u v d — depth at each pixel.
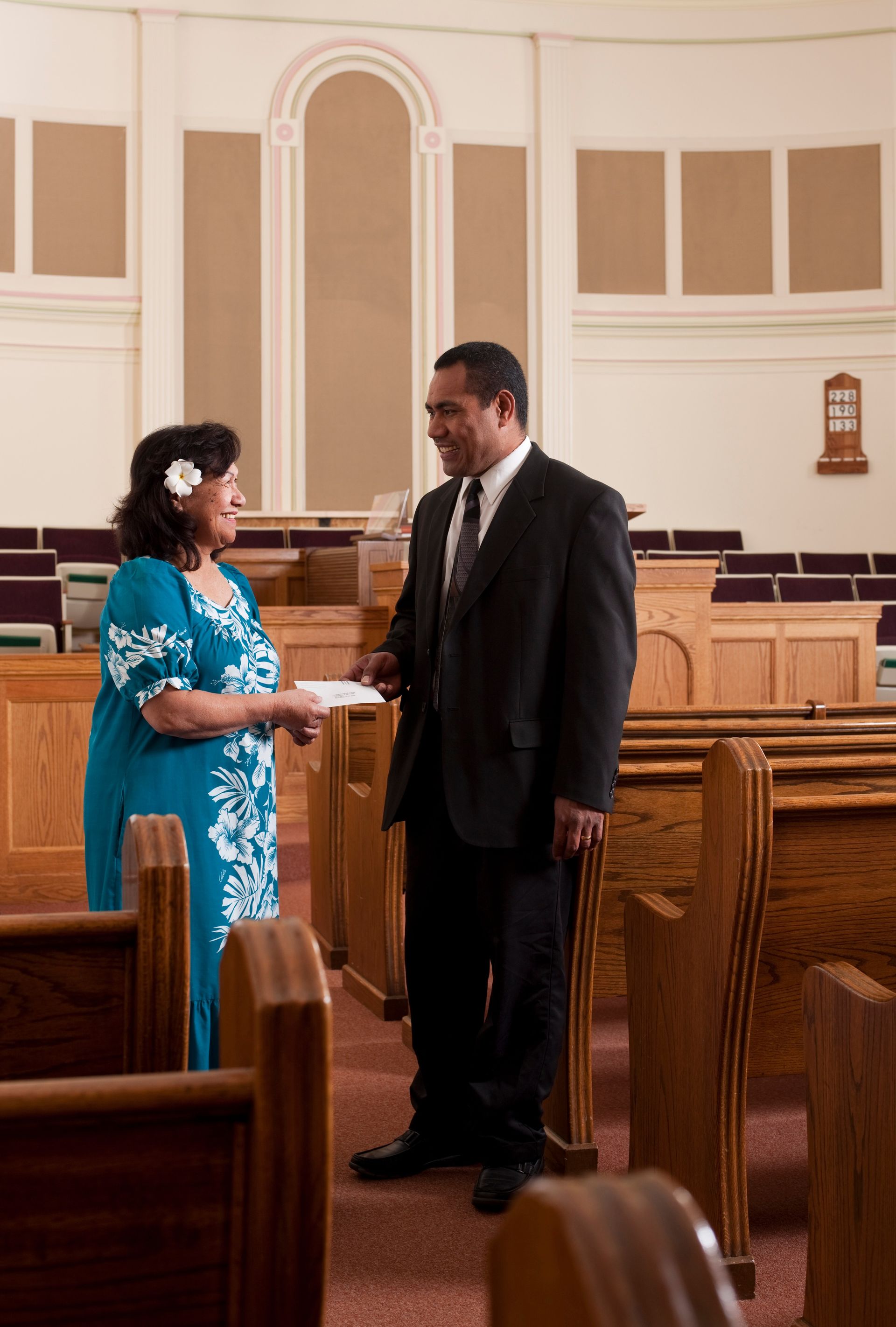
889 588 8.95
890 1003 1.44
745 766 1.72
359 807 3.33
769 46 9.97
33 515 9.11
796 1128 2.41
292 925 0.80
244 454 9.45
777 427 10.04
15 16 9.07
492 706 1.98
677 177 10.01
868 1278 1.49
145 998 1.18
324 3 9.55
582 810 1.90
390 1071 2.73
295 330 9.52
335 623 5.14
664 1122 2.00
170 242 9.27
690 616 4.50
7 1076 1.19
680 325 10.00
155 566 1.95
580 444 9.97
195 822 1.93
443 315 9.73
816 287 10.00
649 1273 0.44
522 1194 0.49
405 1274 1.83
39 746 4.12
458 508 2.17
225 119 9.43
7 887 4.10
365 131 9.66
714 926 1.80
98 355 9.23
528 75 9.88
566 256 9.84
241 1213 0.75
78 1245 0.73
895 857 1.90
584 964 2.13
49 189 9.14
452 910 2.14
